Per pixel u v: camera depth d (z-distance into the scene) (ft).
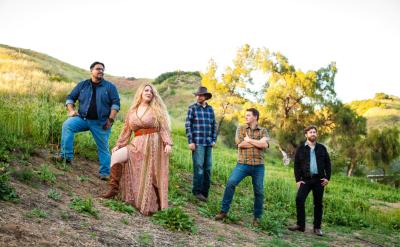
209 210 23.20
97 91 22.44
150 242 14.55
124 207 17.88
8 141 22.61
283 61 106.93
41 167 20.26
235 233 19.49
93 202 17.94
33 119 26.55
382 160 106.42
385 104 342.85
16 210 13.67
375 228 30.12
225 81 107.24
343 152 107.96
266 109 106.22
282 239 20.97
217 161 46.32
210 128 26.61
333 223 29.89
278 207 31.76
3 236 11.23
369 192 57.16
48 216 14.08
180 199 24.03
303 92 105.60
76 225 14.07
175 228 17.19
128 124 19.95
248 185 37.09
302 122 106.42
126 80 228.22
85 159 25.62
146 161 19.16
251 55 107.34
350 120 107.04
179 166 36.32
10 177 17.37
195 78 234.99
